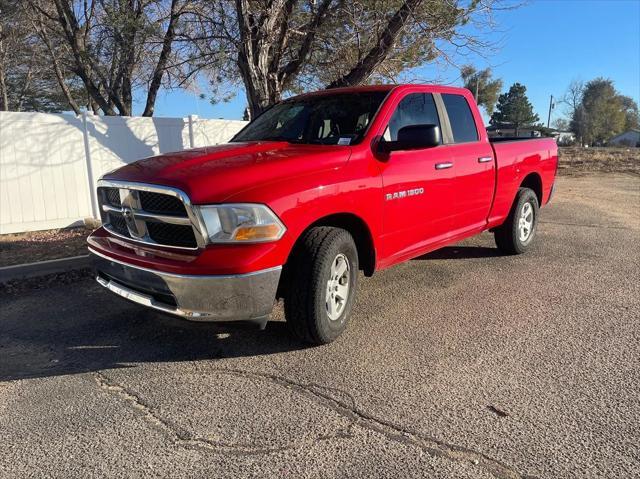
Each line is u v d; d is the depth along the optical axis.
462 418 3.07
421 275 6.04
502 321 4.59
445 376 3.59
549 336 4.25
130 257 3.77
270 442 2.87
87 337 4.41
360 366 3.76
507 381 3.51
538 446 2.80
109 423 3.10
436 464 2.67
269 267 3.50
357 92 5.09
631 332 4.33
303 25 9.23
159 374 3.71
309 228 3.96
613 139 91.19
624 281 5.76
